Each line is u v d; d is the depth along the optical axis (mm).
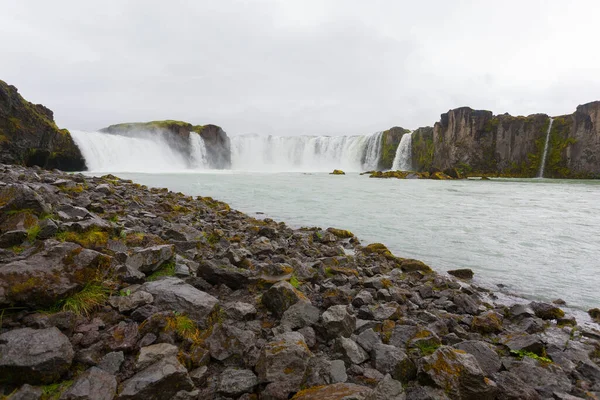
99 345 4043
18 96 56375
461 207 28094
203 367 4168
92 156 74500
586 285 10625
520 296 9688
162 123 112812
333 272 9156
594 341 6516
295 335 4922
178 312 5051
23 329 3793
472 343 5430
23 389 3248
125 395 3344
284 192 35906
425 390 4102
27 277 4348
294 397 3693
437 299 8336
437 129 120312
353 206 27125
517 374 4984
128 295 5215
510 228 19312
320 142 135625
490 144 114125
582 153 102875
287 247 11898
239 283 6836
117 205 13641
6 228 6465
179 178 51312
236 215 17953
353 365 4578
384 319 6281
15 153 53688
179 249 8781
